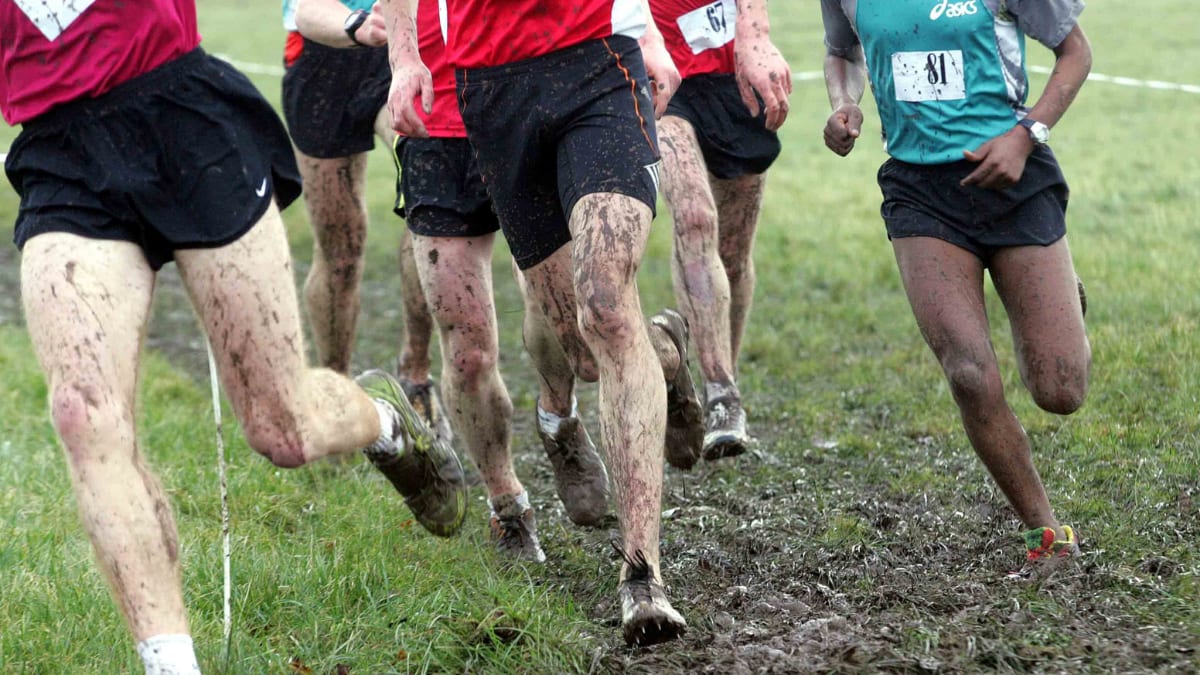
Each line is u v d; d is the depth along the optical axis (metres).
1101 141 29.77
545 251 9.10
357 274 13.96
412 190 10.34
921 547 10.00
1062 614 7.98
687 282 11.73
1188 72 36.53
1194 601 8.10
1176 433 12.14
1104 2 51.75
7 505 11.11
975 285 9.41
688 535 10.77
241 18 66.62
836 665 7.33
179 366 18.44
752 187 12.98
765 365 16.73
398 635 8.21
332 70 12.95
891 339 17.27
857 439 13.26
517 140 8.54
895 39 9.51
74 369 6.77
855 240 23.19
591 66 8.31
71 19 7.10
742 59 10.50
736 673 7.43
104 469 6.75
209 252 7.27
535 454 14.05
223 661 7.67
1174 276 18.11
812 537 10.48
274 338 7.46
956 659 7.33
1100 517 10.18
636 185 8.05
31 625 8.41
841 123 10.46
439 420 13.88
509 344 18.95
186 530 10.55
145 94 7.20
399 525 10.97
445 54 10.04
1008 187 9.23
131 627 6.76
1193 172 25.97
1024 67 9.50
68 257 6.95
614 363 7.95
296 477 12.59
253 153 7.46
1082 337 9.31
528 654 8.05
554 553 10.80
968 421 9.18
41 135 7.21
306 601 8.84
